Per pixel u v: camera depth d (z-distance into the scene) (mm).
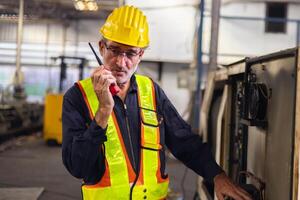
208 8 7305
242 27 7910
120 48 1116
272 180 1180
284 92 1081
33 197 3580
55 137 7008
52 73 10812
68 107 1137
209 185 2236
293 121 986
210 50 4293
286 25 7922
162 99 1294
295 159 981
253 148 1454
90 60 9500
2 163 5227
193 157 1300
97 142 1007
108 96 993
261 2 7848
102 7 4301
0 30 9789
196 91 5266
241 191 1224
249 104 1397
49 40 9758
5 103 7398
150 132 1199
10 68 10484
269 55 1199
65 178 4418
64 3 6566
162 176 1235
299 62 970
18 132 8055
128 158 1156
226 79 1998
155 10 7516
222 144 1979
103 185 1131
